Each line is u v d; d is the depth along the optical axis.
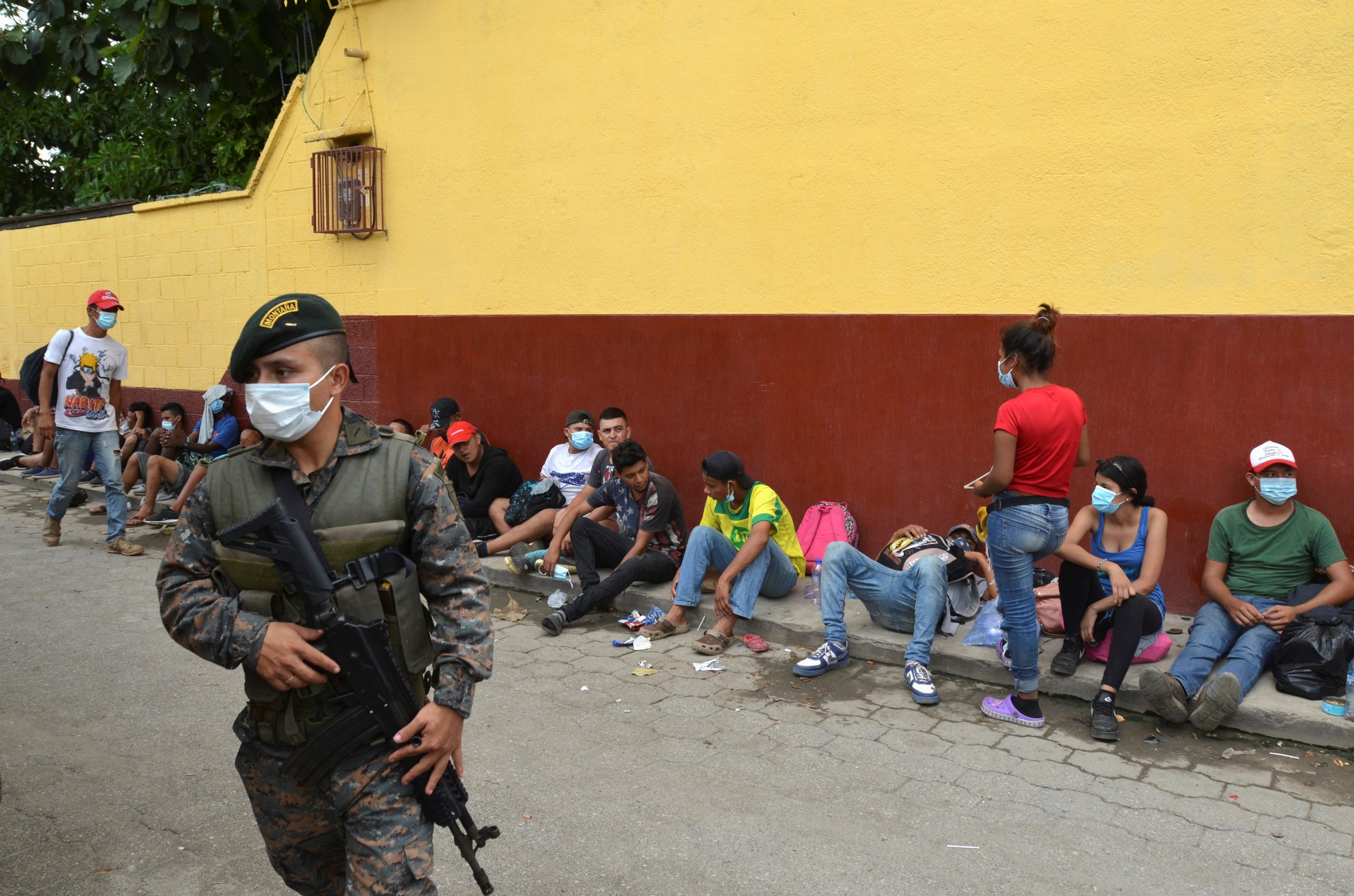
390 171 8.80
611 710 4.70
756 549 5.52
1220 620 4.57
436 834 3.51
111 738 4.46
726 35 6.70
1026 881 3.18
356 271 9.20
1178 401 5.30
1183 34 5.15
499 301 8.20
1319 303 4.92
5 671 5.36
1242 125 5.04
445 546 2.24
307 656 2.08
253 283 10.06
